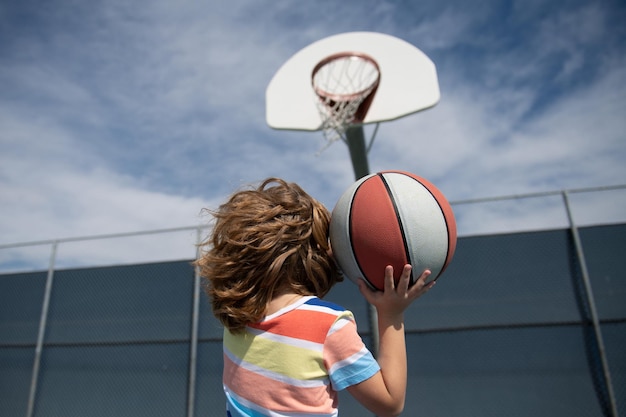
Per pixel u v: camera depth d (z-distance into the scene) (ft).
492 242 20.81
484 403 18.92
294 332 3.45
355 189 4.72
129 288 24.21
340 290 21.53
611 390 17.92
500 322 19.77
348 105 19.81
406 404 19.40
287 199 4.04
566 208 20.53
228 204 4.18
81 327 24.12
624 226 19.98
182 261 23.98
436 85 19.53
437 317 20.24
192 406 21.16
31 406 22.85
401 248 4.24
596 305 19.40
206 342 22.20
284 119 20.35
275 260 3.69
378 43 21.08
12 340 25.09
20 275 26.07
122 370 22.86
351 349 3.41
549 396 18.60
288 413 3.31
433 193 4.78
